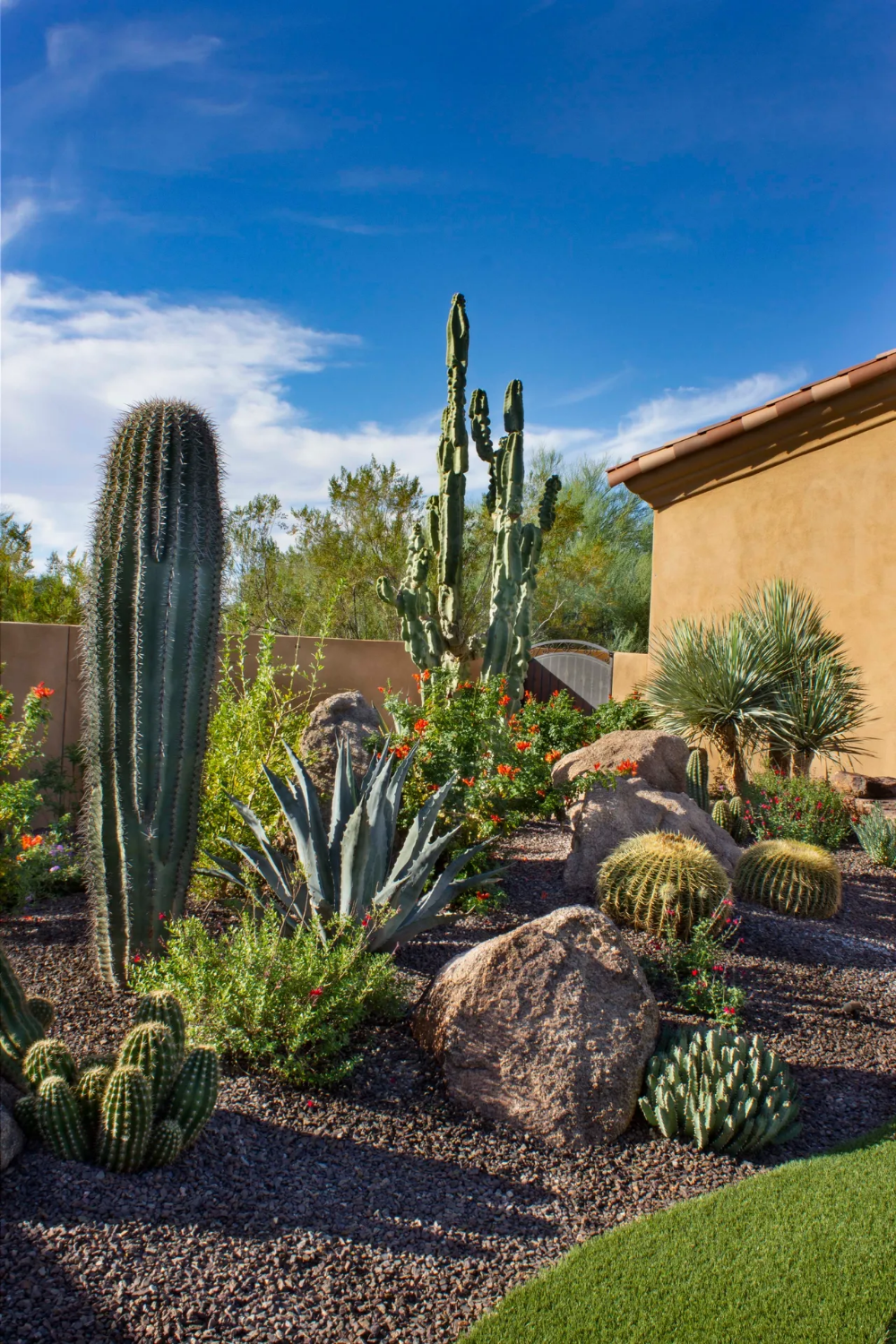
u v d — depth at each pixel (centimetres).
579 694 1611
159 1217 297
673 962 521
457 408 1092
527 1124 388
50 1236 280
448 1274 296
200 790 485
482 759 735
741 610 1248
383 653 1152
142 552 445
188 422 464
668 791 804
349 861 493
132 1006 451
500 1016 411
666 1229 326
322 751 750
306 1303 274
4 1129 306
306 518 1880
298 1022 394
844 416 1189
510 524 1094
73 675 903
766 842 725
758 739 1050
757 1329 277
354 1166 348
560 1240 322
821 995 536
